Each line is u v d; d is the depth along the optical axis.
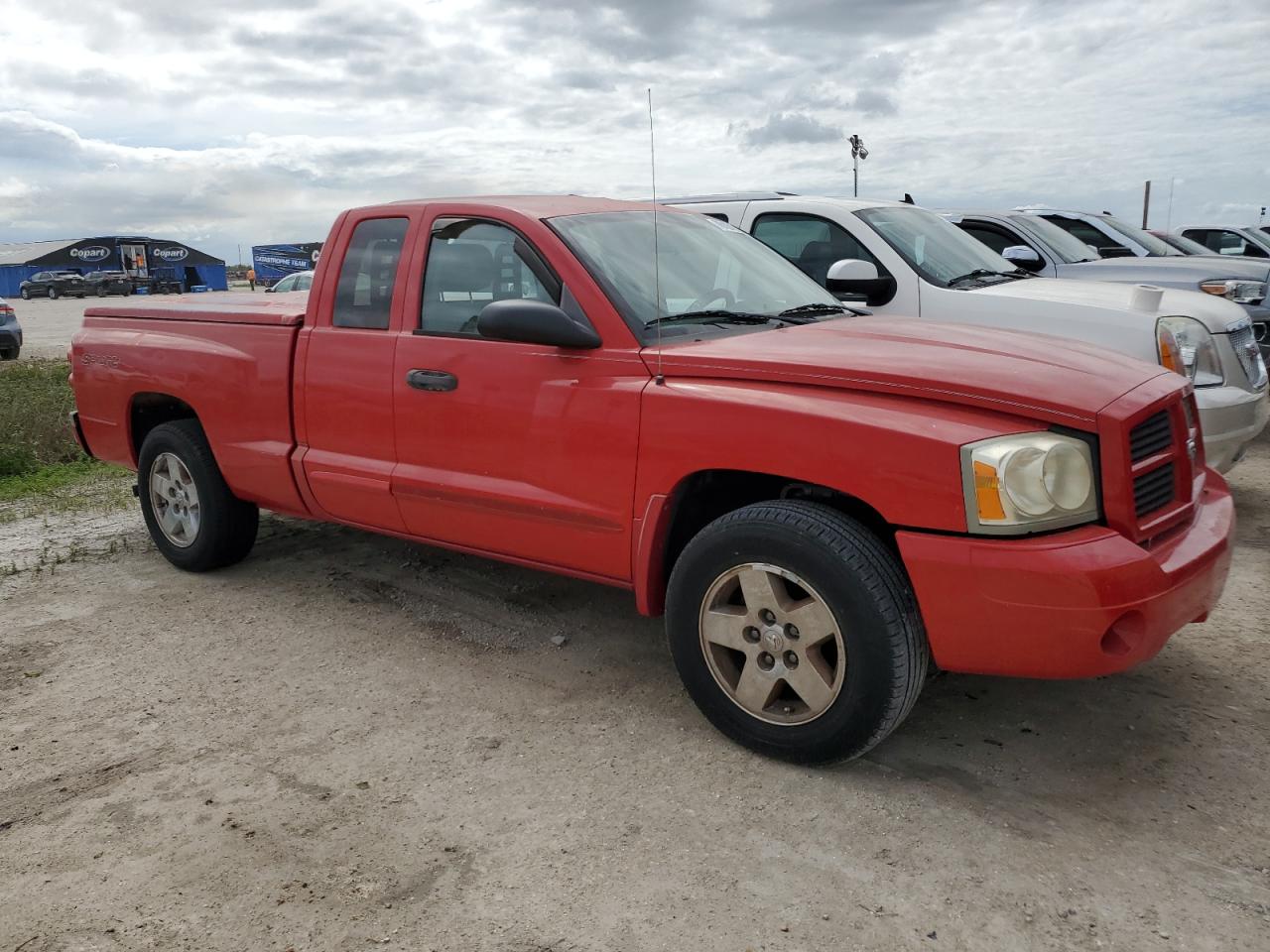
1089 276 8.08
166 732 3.45
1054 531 2.77
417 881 2.61
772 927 2.40
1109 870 2.60
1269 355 8.31
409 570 5.12
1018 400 2.83
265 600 4.75
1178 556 2.88
